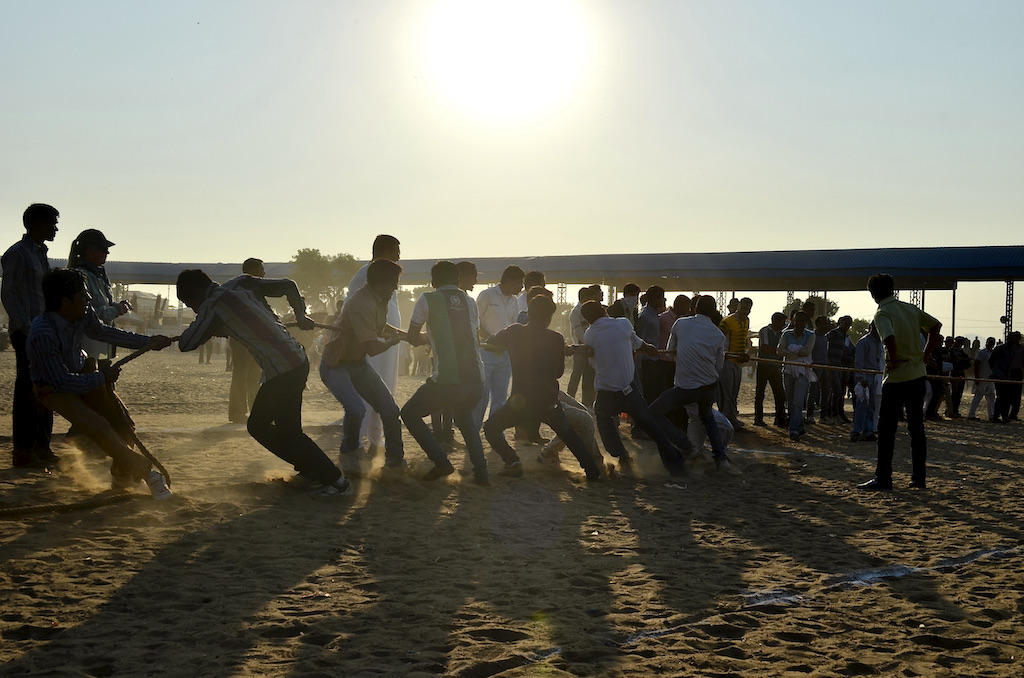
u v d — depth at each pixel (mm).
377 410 7719
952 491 8219
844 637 4066
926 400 17453
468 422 7648
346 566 4996
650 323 11711
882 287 8422
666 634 4031
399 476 7688
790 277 39312
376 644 3811
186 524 5746
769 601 4578
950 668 3707
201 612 4141
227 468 8016
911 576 5137
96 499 6152
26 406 7570
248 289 6695
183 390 19078
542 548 5590
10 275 7469
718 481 8453
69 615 4051
